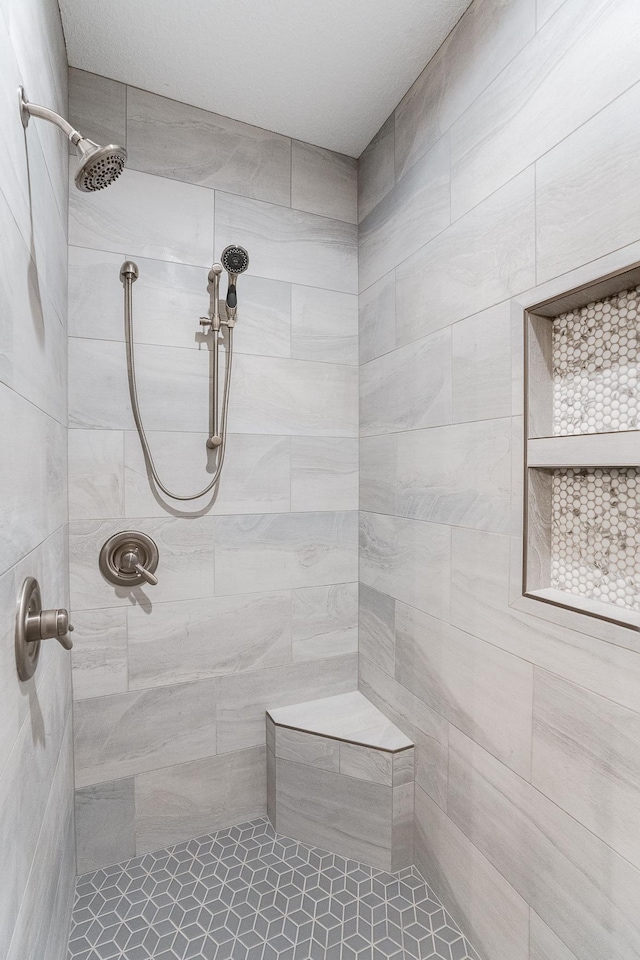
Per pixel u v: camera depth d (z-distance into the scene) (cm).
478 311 125
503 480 117
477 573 126
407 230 157
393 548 166
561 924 100
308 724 165
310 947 125
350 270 188
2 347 67
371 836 153
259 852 158
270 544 175
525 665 110
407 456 157
